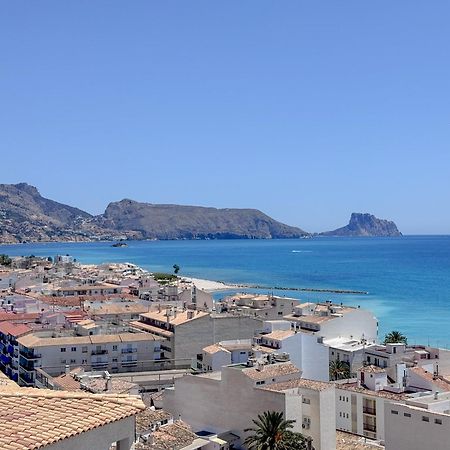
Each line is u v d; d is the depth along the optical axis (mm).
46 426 27625
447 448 95250
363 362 179250
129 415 30375
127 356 187000
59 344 179500
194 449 104000
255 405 115188
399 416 100750
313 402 114625
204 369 172250
